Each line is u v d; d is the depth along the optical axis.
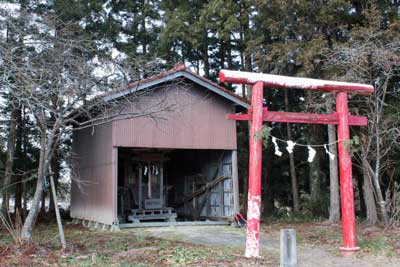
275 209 20.41
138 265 7.08
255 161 8.07
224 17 17.42
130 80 10.40
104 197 13.26
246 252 7.93
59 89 8.77
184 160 17.75
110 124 12.96
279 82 8.52
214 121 14.15
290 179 20.98
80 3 18.84
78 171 15.85
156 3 21.67
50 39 9.86
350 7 14.92
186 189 17.36
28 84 8.52
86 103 9.60
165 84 13.37
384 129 13.02
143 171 15.55
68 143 18.30
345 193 8.97
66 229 13.38
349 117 9.18
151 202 15.05
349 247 8.84
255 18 17.22
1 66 8.77
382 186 16.02
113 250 8.59
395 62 12.45
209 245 9.61
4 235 11.08
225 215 14.66
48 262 7.33
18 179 17.77
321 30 15.17
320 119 8.95
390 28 13.50
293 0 14.45
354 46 12.94
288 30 15.43
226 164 14.88
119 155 15.80
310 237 11.02
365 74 12.96
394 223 12.56
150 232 12.05
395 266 7.55
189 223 13.80
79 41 10.24
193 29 18.28
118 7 21.50
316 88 8.87
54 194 8.95
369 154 13.84
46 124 9.52
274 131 20.02
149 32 21.34
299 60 14.22
